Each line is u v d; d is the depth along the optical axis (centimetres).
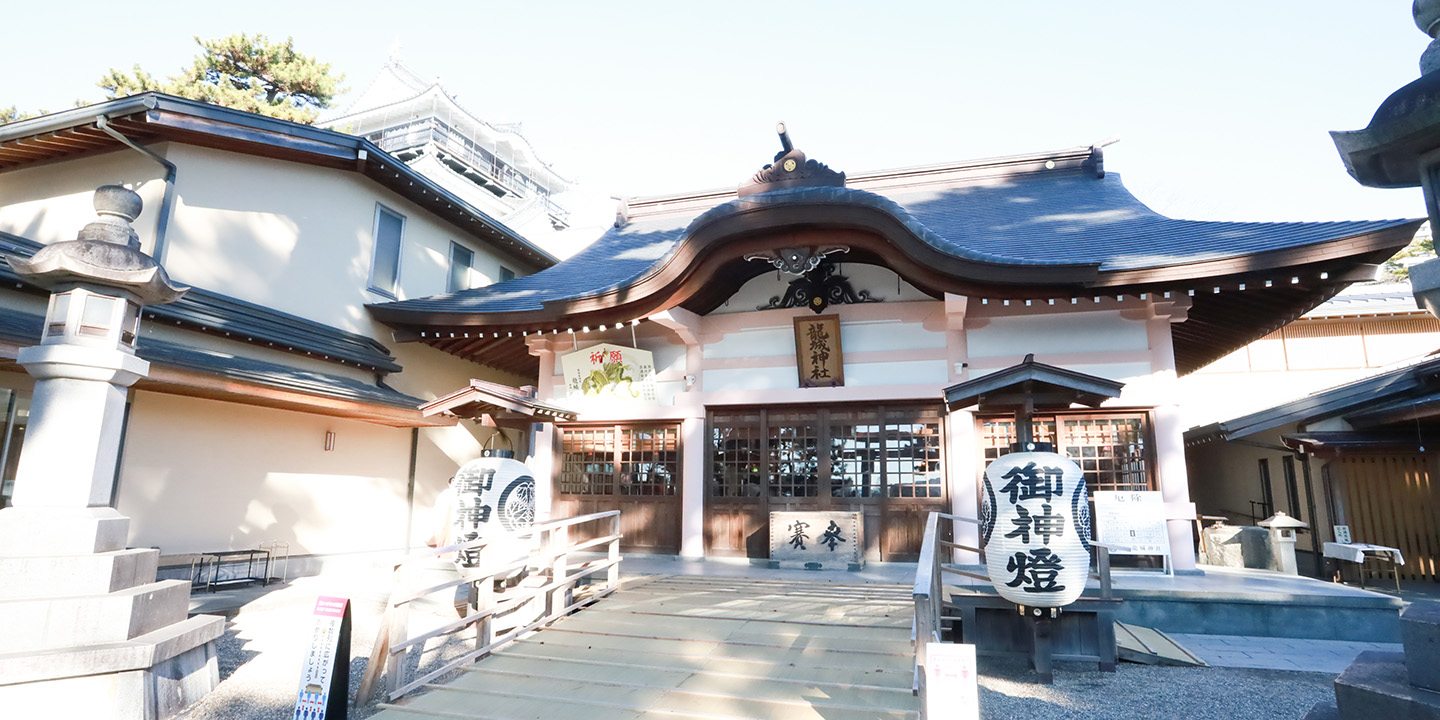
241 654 650
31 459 518
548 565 672
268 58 2103
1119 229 966
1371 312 1500
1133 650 611
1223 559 976
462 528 696
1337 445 945
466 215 1356
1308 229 782
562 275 1231
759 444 1011
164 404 891
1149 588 718
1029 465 572
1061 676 581
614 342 1094
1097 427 879
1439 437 927
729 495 1012
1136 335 877
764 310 1027
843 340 984
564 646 611
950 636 683
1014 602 589
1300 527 872
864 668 537
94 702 461
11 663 432
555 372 1126
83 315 537
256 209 1044
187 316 880
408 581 550
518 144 4444
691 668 555
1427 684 322
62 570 491
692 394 1029
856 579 807
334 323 1125
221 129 961
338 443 1119
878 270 989
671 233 1373
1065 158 1265
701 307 1028
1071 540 557
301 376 959
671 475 1048
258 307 1010
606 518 1064
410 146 3812
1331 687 552
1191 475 1538
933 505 927
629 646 604
